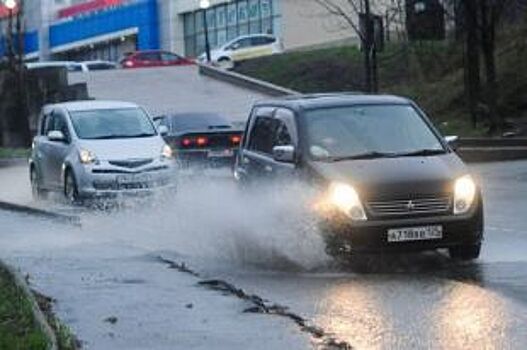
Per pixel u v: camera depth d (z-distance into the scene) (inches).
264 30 5674.2
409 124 1138.7
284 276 1005.8
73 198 1731.1
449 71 3727.9
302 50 4985.2
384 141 1108.5
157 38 6624.0
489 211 1529.3
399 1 4859.7
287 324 773.9
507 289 903.1
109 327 772.6
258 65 4717.0
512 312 808.3
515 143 2679.6
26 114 4101.9
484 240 1218.0
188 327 768.9
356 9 4188.0
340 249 1013.2
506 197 1726.1
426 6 2992.1
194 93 4323.3
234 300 871.1
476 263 1050.7
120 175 1692.9
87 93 4052.7
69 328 762.2
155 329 764.0
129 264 1093.1
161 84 4466.0
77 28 7598.4
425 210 1018.7
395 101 1171.9
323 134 1107.9
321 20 5103.3
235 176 1264.8
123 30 6948.8
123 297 892.6
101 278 997.8
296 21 5310.0
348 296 888.9
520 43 3390.7
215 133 2098.9
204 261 1113.4
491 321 778.2
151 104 4224.9
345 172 1031.6
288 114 1156.5
